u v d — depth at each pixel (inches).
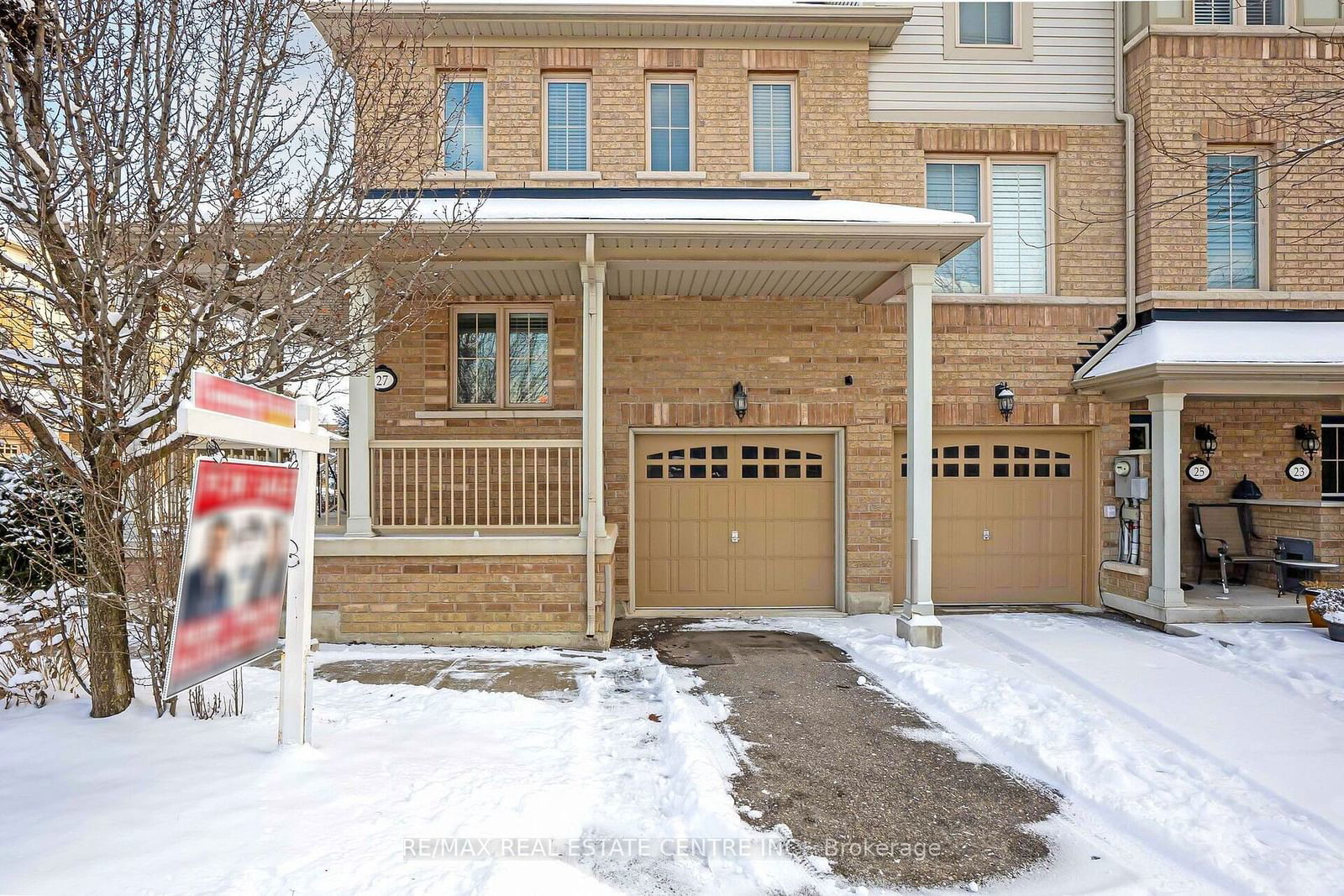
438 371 323.6
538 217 248.2
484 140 327.6
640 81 329.1
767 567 336.8
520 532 294.7
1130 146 333.1
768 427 329.4
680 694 213.3
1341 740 175.3
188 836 111.6
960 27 341.7
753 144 336.8
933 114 336.2
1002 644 269.4
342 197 180.2
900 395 329.7
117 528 159.6
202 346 158.6
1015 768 165.0
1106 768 157.8
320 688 205.2
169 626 167.9
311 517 148.5
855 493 329.4
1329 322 323.9
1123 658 245.8
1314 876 118.6
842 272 285.3
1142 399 330.3
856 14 320.8
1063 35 339.9
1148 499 305.7
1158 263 325.1
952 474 343.3
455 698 196.4
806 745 176.9
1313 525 298.0
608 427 324.8
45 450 153.6
